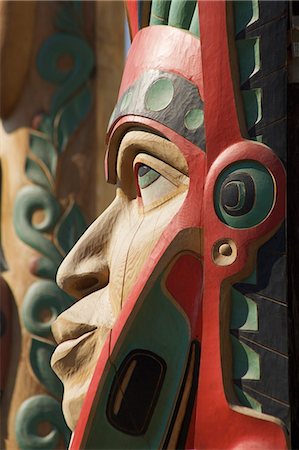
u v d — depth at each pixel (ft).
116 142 23.12
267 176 20.24
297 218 20.88
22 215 40.96
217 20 21.31
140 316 20.85
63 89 41.75
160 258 20.81
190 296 20.68
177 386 20.51
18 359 39.88
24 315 40.11
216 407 19.93
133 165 22.74
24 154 41.50
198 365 20.39
